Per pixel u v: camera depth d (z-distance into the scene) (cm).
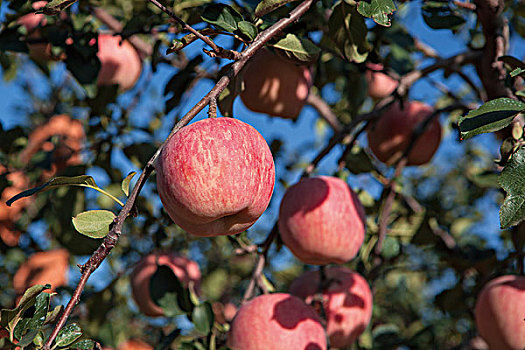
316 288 106
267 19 92
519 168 79
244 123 83
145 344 136
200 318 100
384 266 119
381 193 117
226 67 93
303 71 106
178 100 107
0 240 121
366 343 113
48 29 107
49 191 118
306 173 106
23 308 82
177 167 80
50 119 126
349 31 97
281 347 96
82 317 118
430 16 104
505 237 127
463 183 151
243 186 81
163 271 102
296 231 102
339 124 130
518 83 102
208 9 85
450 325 128
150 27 106
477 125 80
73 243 114
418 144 117
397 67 115
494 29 97
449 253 119
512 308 99
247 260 156
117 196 119
